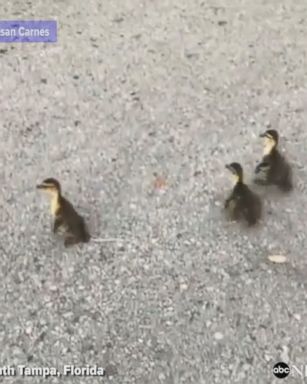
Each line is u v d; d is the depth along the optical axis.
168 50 2.02
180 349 1.27
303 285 1.38
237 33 2.09
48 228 1.50
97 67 1.96
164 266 1.42
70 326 1.31
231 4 2.22
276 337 1.29
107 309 1.34
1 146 1.70
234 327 1.30
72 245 1.45
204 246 1.46
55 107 1.82
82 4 2.22
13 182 1.60
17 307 1.34
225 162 1.65
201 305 1.34
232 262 1.43
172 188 1.59
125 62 1.98
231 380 1.22
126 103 1.83
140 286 1.38
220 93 1.87
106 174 1.62
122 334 1.29
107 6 2.21
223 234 1.48
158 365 1.25
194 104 1.83
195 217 1.52
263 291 1.37
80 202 1.55
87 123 1.77
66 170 1.63
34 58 1.99
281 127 1.75
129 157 1.67
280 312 1.33
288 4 2.22
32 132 1.74
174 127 1.75
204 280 1.39
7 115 1.79
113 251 1.45
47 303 1.35
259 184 1.58
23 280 1.39
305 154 1.68
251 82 1.90
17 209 1.54
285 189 1.57
